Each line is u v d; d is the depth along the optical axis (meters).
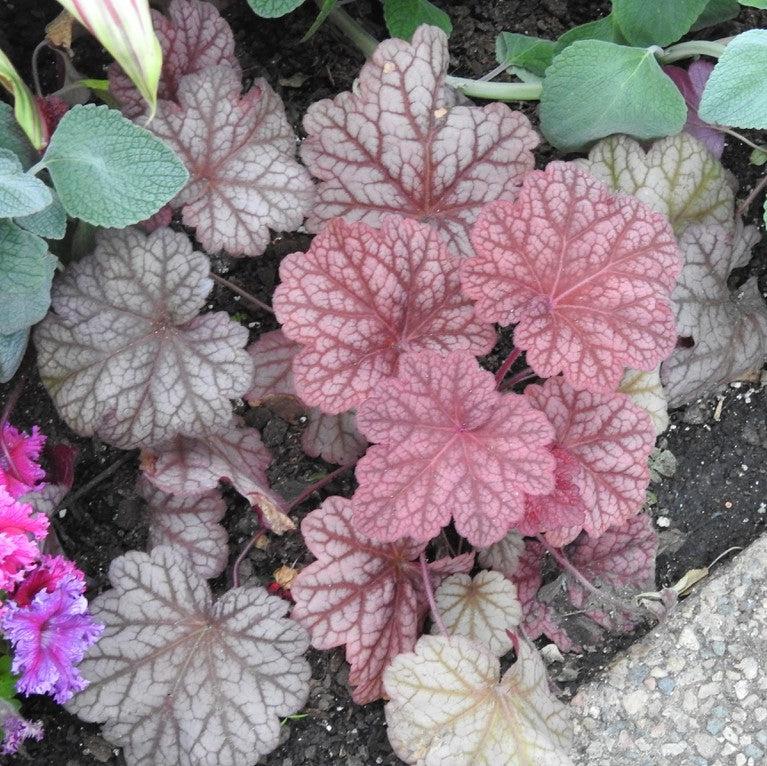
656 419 0.67
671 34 0.71
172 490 0.63
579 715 0.68
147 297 0.64
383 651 0.64
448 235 0.67
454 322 0.64
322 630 0.63
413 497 0.60
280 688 0.62
